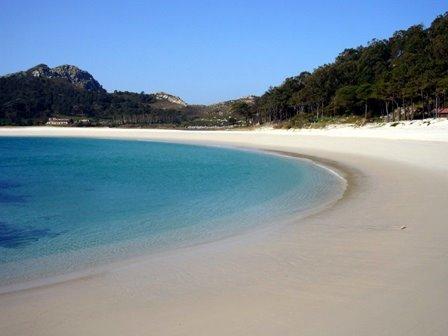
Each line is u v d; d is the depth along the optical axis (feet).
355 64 360.07
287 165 110.93
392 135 164.25
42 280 31.91
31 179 95.25
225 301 24.82
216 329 21.15
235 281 28.45
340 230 40.78
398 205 50.42
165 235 44.86
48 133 374.02
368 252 32.60
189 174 100.07
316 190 68.74
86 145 237.25
